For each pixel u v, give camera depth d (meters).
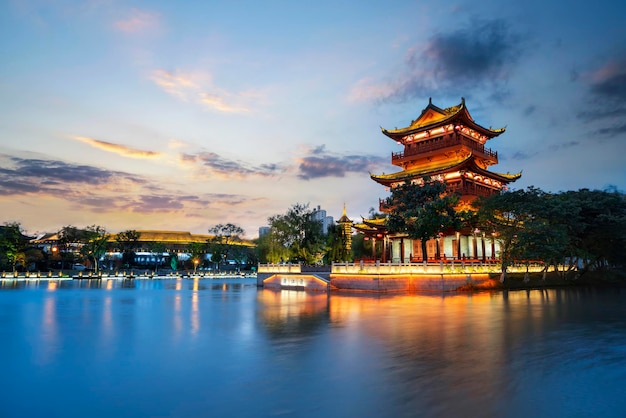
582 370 14.69
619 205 65.69
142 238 183.50
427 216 53.69
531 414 10.63
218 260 146.50
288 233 80.88
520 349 18.02
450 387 12.78
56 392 12.51
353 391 12.45
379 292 51.97
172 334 22.22
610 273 72.19
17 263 117.44
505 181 79.06
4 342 20.12
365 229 73.62
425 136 76.81
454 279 54.50
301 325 25.16
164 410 10.98
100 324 26.09
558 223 60.97
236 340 20.39
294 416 10.50
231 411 10.88
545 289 58.59
